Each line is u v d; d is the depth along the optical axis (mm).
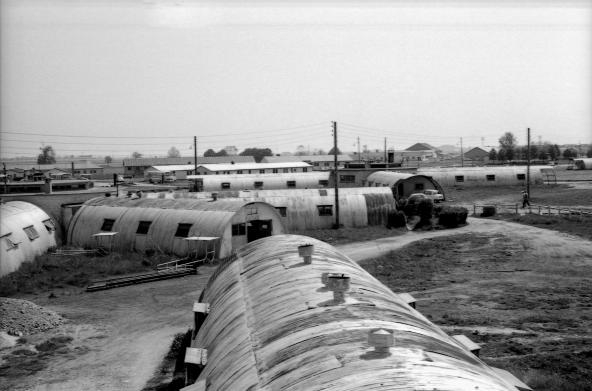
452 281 32562
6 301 26594
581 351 20281
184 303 29922
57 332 25438
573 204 64438
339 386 8766
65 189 64625
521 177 89938
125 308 29297
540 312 25656
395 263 38062
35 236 43406
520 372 18031
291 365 10305
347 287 13625
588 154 186625
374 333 9984
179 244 41281
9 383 19641
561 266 35031
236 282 19781
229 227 40656
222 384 11617
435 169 92188
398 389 8250
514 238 43562
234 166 117062
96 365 21234
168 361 21359
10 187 61406
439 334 12695
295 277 16688
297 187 82312
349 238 49719
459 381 8781
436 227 52594
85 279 35969
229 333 14719
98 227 46969
